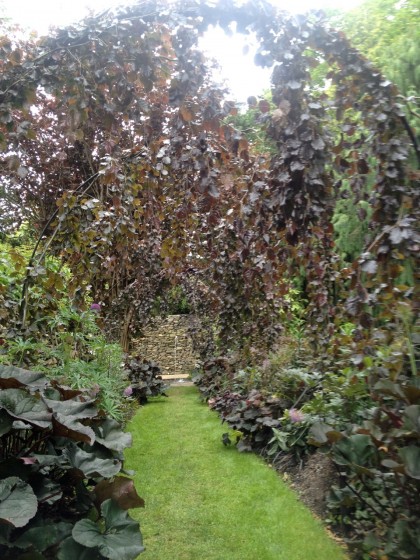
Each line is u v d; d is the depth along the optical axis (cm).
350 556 232
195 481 348
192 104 228
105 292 574
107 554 178
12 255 349
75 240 356
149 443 456
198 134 239
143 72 234
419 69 561
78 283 383
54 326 398
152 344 1223
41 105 648
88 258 383
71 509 251
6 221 784
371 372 247
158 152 298
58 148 693
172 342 1231
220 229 356
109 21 229
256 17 210
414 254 217
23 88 239
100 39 229
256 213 272
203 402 698
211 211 281
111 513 203
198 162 239
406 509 218
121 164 332
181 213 294
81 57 236
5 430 203
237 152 246
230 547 250
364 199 258
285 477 349
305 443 362
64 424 208
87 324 444
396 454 215
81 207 353
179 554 244
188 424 538
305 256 254
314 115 215
